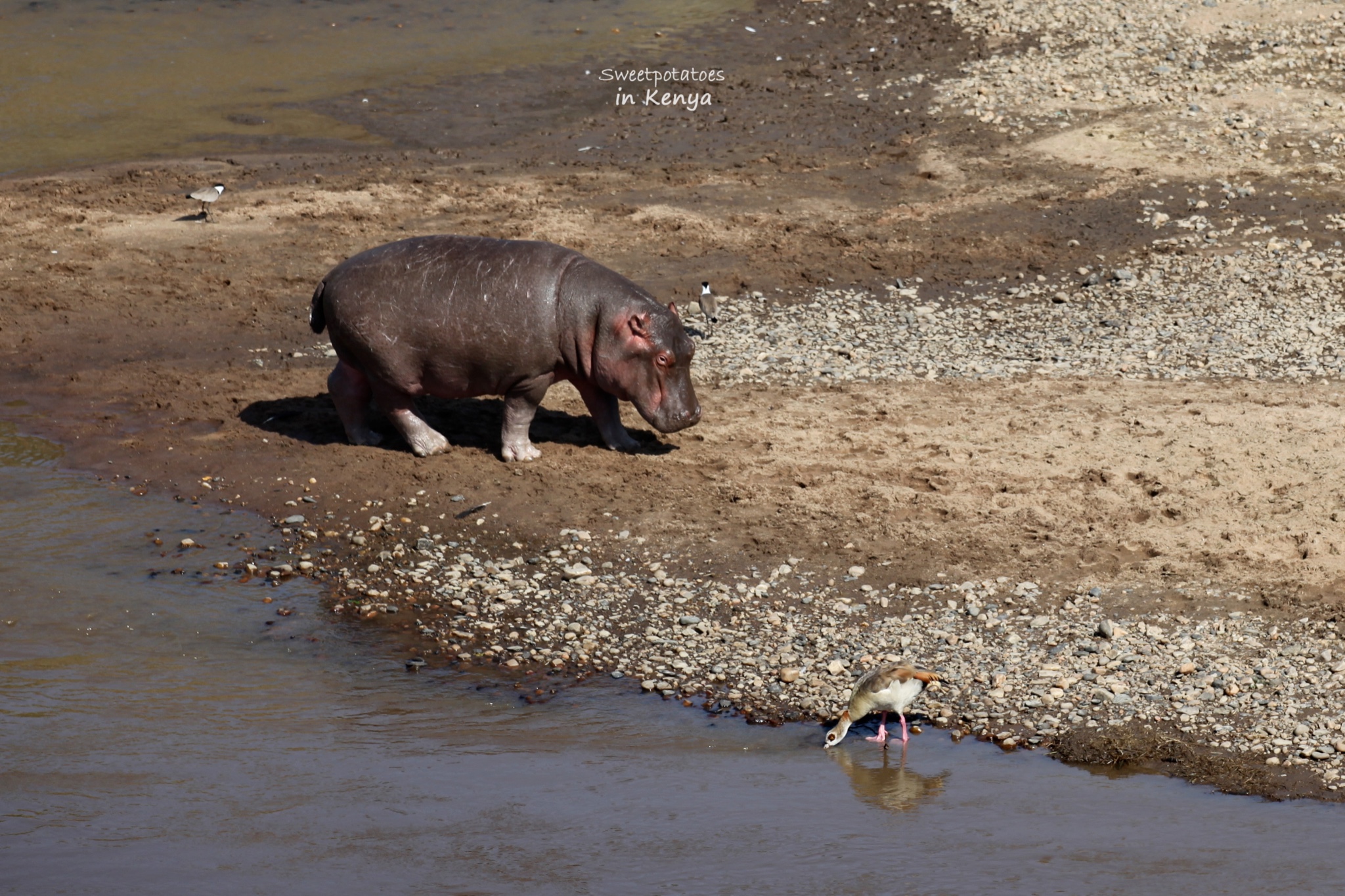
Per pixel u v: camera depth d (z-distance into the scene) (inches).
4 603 976.9
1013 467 1179.9
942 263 1825.8
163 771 738.2
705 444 1250.0
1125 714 824.9
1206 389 1360.7
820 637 935.0
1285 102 2316.7
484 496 1154.7
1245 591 966.4
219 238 1905.8
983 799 724.0
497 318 1134.4
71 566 1043.9
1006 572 1010.7
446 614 981.2
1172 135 2234.3
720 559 1045.8
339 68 2827.3
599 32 3073.3
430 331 1142.3
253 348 1558.8
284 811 692.7
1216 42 2600.9
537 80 2733.8
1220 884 620.4
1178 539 1045.8
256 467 1227.9
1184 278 1729.8
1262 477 1136.8
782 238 1915.6
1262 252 1788.9
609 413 1227.9
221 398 1397.6
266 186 2123.5
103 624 951.6
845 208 2027.6
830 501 1131.3
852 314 1641.2
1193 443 1208.2
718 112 2501.2
